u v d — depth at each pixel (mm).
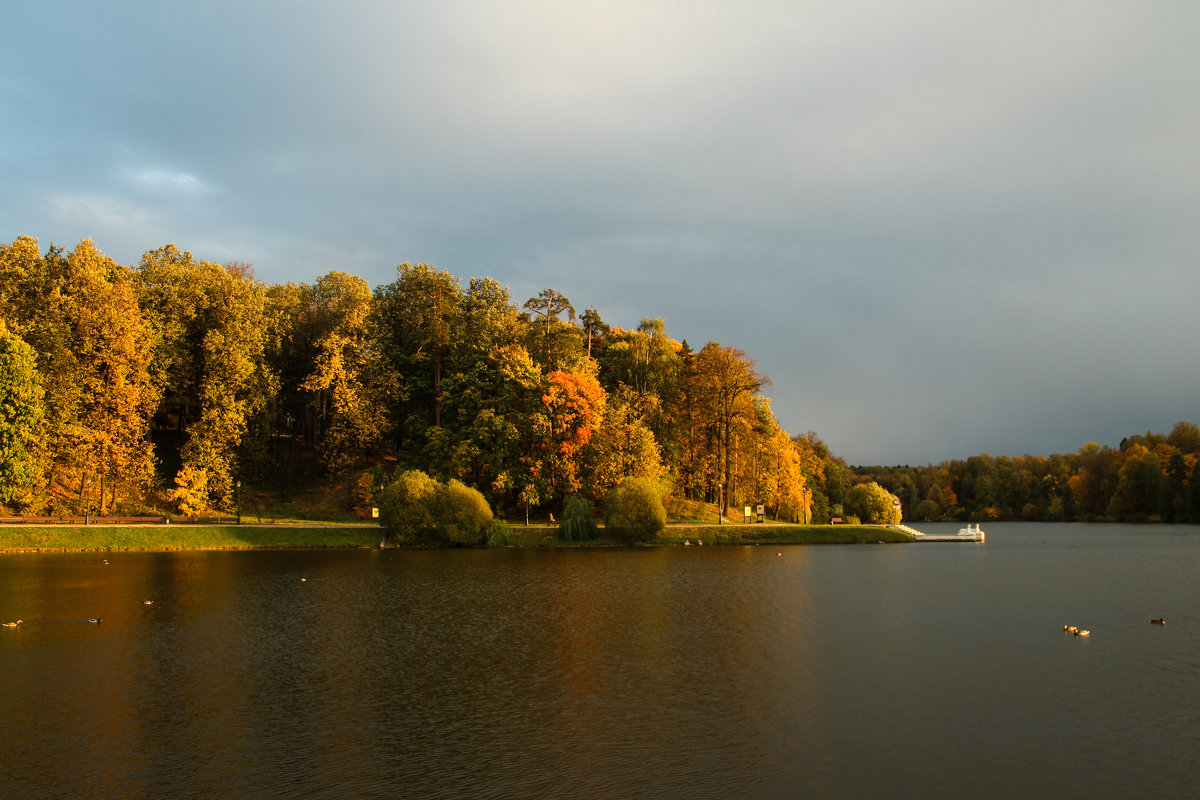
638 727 25000
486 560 69500
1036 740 24078
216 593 49688
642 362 105375
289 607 45094
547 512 93250
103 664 32219
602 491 88875
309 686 29359
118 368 76750
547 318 102000
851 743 23688
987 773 21500
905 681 30422
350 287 96938
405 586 53250
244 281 94000
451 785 20438
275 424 103375
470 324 104312
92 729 24562
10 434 68312
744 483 104000
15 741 23531
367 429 89312
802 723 25453
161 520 78188
